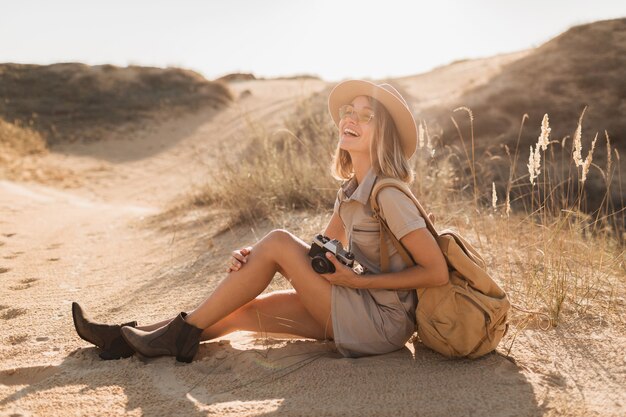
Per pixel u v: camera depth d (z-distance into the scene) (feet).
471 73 98.63
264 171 21.79
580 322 10.21
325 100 47.88
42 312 12.20
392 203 8.06
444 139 50.01
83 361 9.08
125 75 109.60
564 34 70.90
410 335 8.84
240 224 19.33
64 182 54.13
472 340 8.26
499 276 12.75
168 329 8.84
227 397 7.64
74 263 17.61
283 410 7.13
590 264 13.58
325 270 8.34
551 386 7.77
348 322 8.48
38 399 7.64
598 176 39.14
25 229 23.97
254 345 9.57
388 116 8.52
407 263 8.39
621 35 68.95
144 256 18.06
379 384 7.78
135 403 7.50
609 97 53.26
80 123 87.20
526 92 56.90
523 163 41.81
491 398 7.34
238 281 8.63
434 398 7.35
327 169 20.44
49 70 108.68
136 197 48.16
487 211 18.30
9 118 86.02
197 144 77.66
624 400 7.32
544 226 13.82
